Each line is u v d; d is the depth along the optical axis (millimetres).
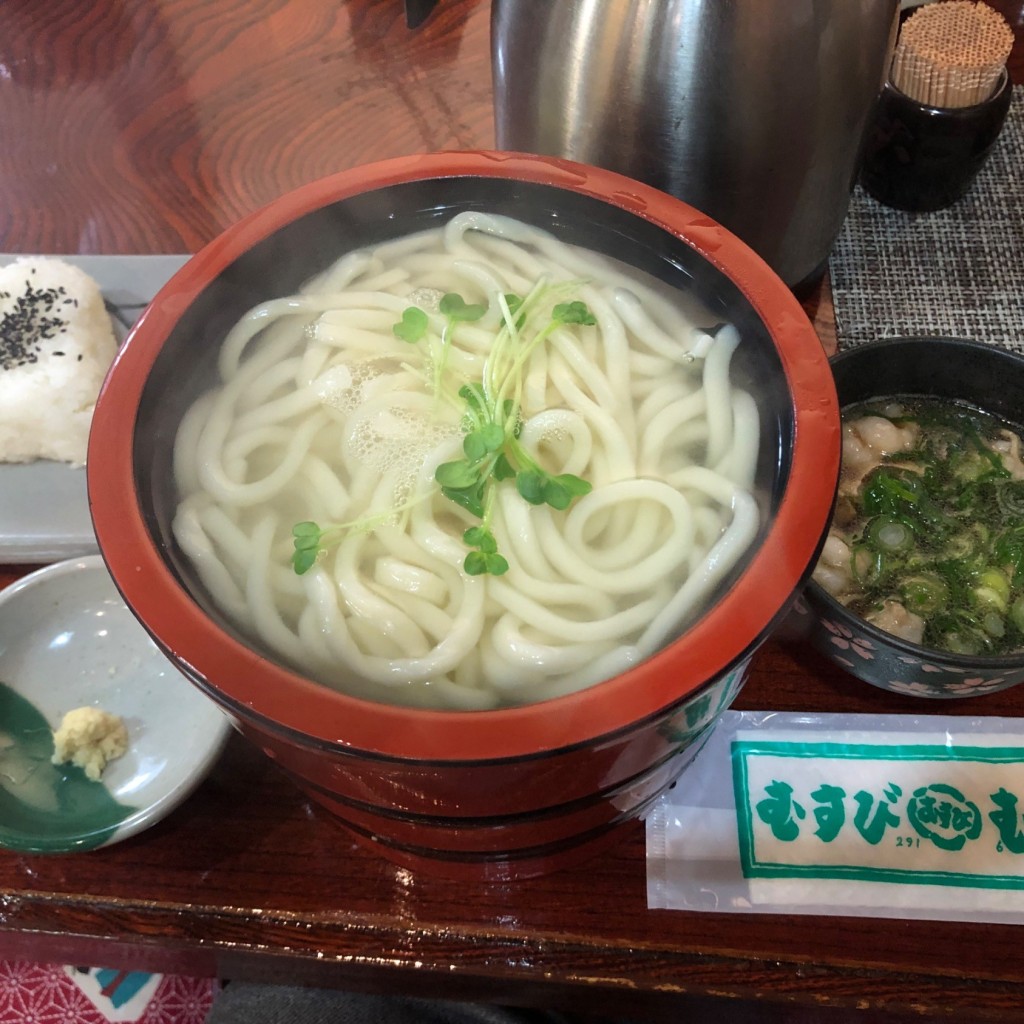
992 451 330
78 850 274
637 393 286
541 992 285
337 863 290
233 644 209
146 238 403
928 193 396
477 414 263
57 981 368
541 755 197
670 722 212
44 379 354
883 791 290
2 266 397
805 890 278
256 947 280
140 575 215
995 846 281
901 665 283
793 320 245
